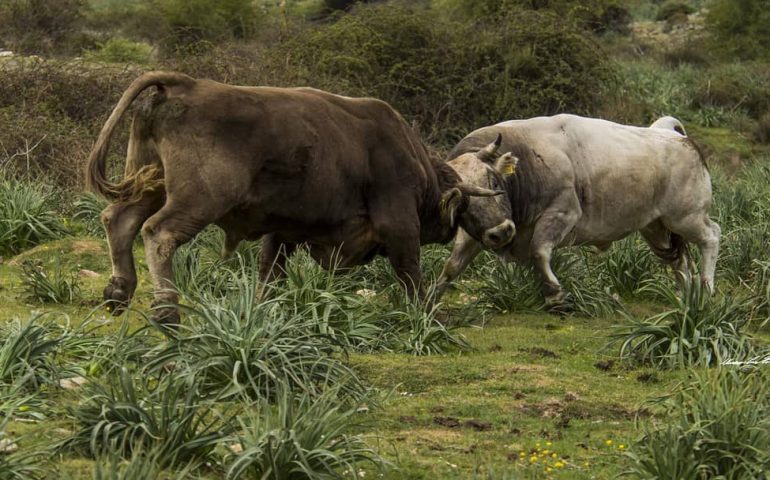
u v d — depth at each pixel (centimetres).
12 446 1758
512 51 6494
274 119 2502
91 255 3566
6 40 7538
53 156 4525
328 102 2664
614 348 2806
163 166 2458
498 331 2967
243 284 2494
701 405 1912
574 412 2267
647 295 3569
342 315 2655
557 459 1973
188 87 2445
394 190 2758
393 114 2802
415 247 2802
